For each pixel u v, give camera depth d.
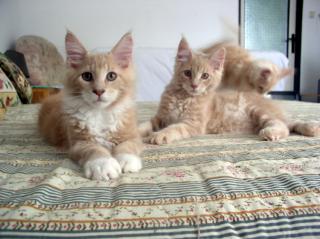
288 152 0.40
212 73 0.64
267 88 0.99
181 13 1.86
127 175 0.31
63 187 0.27
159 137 0.48
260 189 0.27
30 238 0.20
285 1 2.01
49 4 1.72
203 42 1.89
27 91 1.04
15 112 0.75
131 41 0.44
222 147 0.44
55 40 1.75
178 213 0.23
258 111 0.61
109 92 0.40
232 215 0.23
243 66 1.04
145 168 0.34
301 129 0.54
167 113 0.62
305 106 0.90
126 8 1.80
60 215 0.22
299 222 0.23
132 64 0.46
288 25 2.04
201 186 0.28
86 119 0.40
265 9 1.99
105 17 1.79
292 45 2.07
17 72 1.03
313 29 2.08
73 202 0.24
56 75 1.55
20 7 1.67
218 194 0.26
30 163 0.35
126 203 0.24
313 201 0.25
